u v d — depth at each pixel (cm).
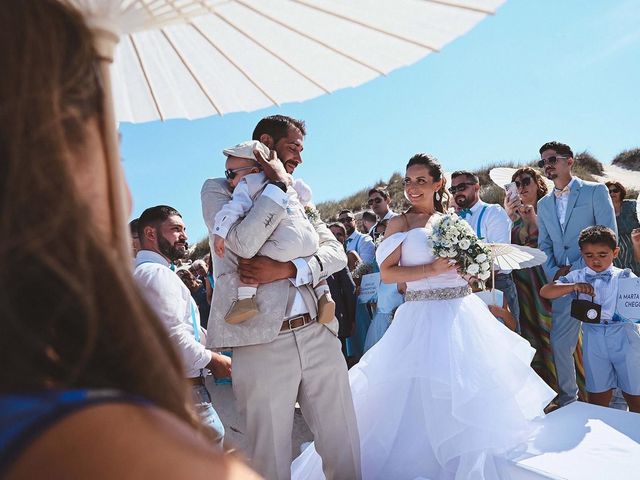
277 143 286
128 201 69
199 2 88
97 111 58
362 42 118
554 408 481
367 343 600
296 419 509
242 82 134
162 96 138
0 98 49
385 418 319
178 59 129
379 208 816
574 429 317
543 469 268
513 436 291
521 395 323
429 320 327
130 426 43
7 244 47
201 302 792
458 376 296
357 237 816
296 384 256
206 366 299
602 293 437
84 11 76
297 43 121
